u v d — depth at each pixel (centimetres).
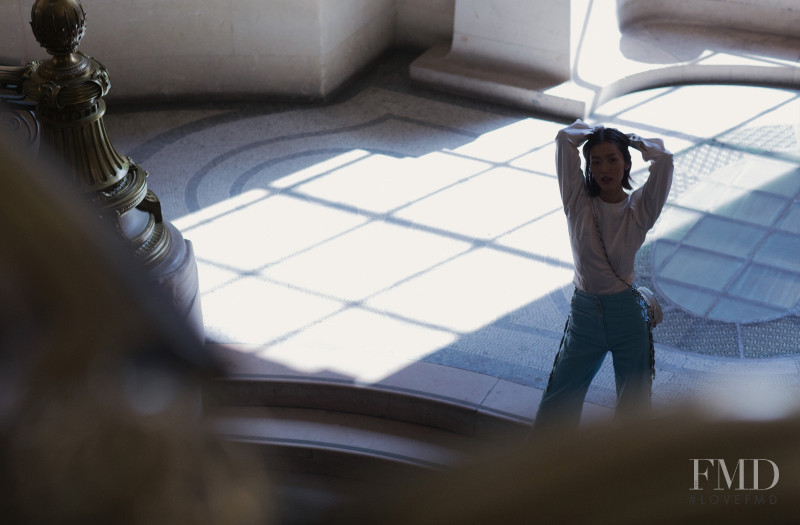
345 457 532
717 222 711
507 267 661
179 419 22
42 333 20
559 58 911
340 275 651
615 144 393
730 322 607
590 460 22
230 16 883
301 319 606
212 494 22
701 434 21
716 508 21
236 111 902
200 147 832
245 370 560
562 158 405
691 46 1005
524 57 927
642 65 957
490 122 891
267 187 768
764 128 865
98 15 857
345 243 689
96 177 459
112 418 21
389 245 687
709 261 668
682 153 818
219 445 23
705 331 600
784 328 600
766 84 960
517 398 540
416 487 23
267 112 902
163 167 799
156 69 898
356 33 961
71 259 20
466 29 945
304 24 885
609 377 552
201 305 616
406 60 1023
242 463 23
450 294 631
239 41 897
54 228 20
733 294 634
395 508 23
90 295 20
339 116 898
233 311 611
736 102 921
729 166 794
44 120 453
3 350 19
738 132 857
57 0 440
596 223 400
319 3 872
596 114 899
